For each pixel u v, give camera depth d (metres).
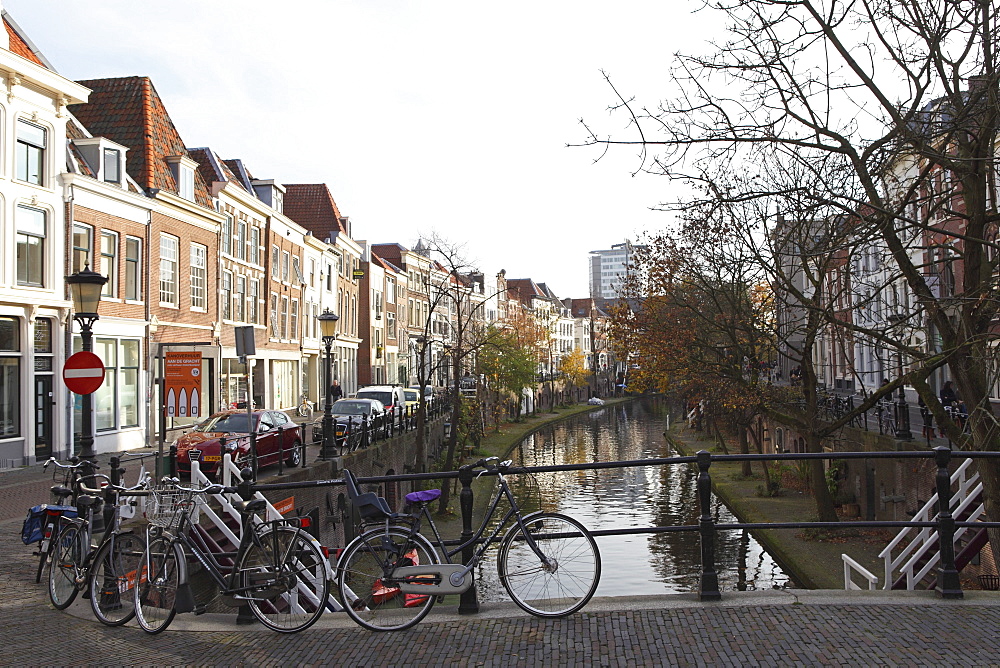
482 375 55.66
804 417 22.25
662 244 26.42
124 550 6.54
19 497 15.73
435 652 5.20
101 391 24.62
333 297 52.59
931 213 10.70
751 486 31.61
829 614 5.61
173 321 29.09
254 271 38.59
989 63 9.71
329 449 20.33
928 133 10.32
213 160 35.78
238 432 17.94
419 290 76.25
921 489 19.12
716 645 5.11
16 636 6.25
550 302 128.62
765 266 16.97
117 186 25.42
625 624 5.53
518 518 5.97
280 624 5.93
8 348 20.91
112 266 25.34
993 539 11.44
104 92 29.92
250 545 6.16
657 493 35.09
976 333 11.04
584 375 104.19
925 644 5.04
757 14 10.05
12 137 21.02
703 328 26.73
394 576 5.78
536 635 5.39
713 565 6.02
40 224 22.09
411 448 32.81
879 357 13.57
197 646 5.68
